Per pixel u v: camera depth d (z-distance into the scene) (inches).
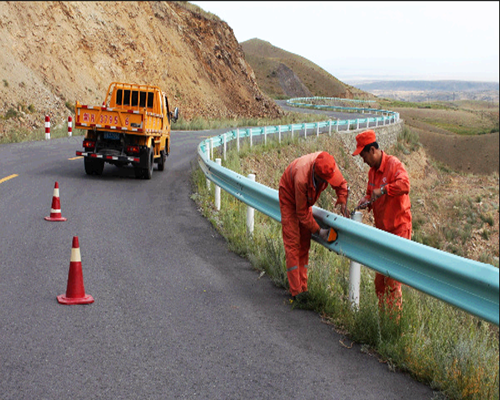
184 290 232.5
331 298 219.8
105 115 555.2
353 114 2780.5
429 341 183.8
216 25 2158.0
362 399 146.4
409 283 170.9
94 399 138.3
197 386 148.3
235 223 370.0
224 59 2133.4
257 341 181.8
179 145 1037.2
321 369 163.3
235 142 999.6
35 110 1073.5
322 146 1279.5
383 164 218.1
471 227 1582.2
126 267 261.4
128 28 1627.7
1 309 196.2
